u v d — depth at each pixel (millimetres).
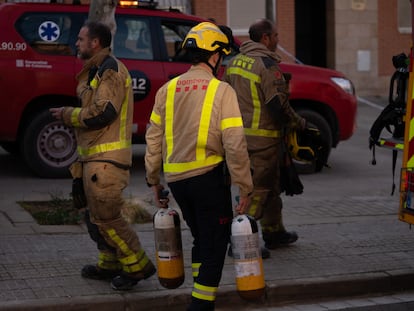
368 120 29312
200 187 9102
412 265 12023
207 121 9055
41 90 17469
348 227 14273
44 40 17625
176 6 30641
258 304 10820
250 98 11789
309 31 34688
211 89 9094
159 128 9422
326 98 19656
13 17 17531
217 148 9133
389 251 12766
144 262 10445
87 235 13062
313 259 12203
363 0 33938
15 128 17469
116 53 18141
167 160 9305
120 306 10148
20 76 17344
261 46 11922
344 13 33719
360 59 34125
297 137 11930
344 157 22141
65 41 17766
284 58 32250
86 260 11695
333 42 33750
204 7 30766
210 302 9172
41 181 17578
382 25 34406
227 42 9391
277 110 11594
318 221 14672
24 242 12562
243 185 8984
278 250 12672
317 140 11984
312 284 11062
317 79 19609
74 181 10406
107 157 10109
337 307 10852
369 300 11227
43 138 17703
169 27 18688
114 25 14727
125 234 10289
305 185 18172
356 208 15875
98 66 10219
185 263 11758
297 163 19391
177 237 9570
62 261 11633
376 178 19234
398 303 11070
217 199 9156
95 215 10227
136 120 18078
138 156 21172
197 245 9594
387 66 34719
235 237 9078
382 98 34562
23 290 10359
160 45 18438
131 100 10375
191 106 9117
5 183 17312
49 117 17641
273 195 12266
